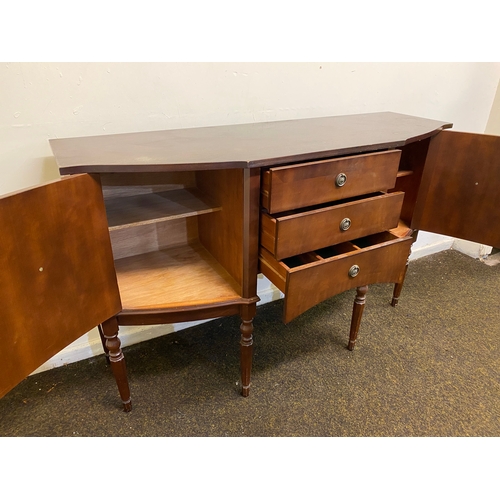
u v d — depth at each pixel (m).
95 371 1.42
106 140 1.10
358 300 1.40
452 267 2.16
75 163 0.85
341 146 1.04
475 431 1.21
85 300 0.94
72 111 1.14
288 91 1.47
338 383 1.38
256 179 0.95
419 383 1.38
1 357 0.79
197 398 1.31
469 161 1.41
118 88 1.18
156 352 1.51
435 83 1.79
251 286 1.10
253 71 1.37
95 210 0.89
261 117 1.46
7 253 0.73
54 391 1.33
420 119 1.50
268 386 1.36
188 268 1.23
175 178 1.25
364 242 1.36
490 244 1.49
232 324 1.67
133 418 1.24
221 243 1.19
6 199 0.70
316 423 1.23
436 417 1.25
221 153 0.96
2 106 1.06
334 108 1.60
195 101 1.31
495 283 2.01
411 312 1.77
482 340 1.60
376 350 1.53
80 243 0.88
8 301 0.77
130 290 1.13
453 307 1.81
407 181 1.55
